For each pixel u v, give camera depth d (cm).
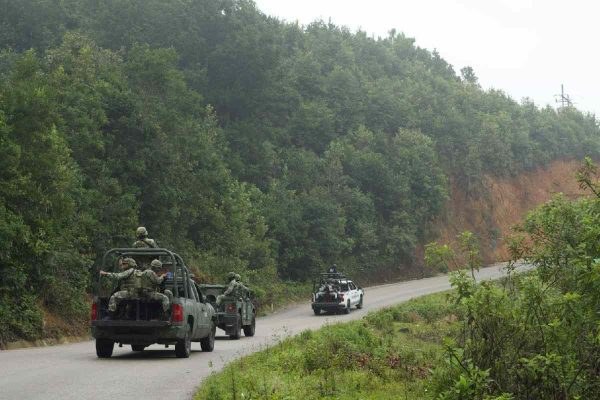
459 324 1002
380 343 2262
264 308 4866
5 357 1702
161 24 7769
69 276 2933
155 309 1669
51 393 1102
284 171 7238
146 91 4591
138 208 3828
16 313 2420
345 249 7119
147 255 1764
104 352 1702
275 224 6253
